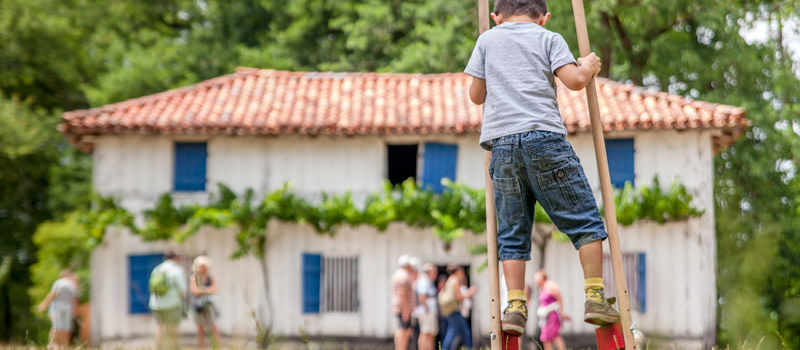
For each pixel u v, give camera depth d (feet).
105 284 66.54
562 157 12.57
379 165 66.49
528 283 64.23
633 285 64.54
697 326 64.08
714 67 86.28
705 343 63.82
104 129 65.46
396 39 106.42
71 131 65.77
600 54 88.28
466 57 86.58
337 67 103.50
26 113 90.89
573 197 12.58
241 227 65.72
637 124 63.87
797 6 87.51
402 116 66.39
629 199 63.87
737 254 81.41
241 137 67.10
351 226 66.13
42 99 102.53
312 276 66.08
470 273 65.31
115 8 107.45
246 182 66.85
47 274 75.41
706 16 84.07
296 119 66.23
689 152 65.16
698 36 90.38
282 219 65.67
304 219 65.16
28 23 93.97
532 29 13.37
